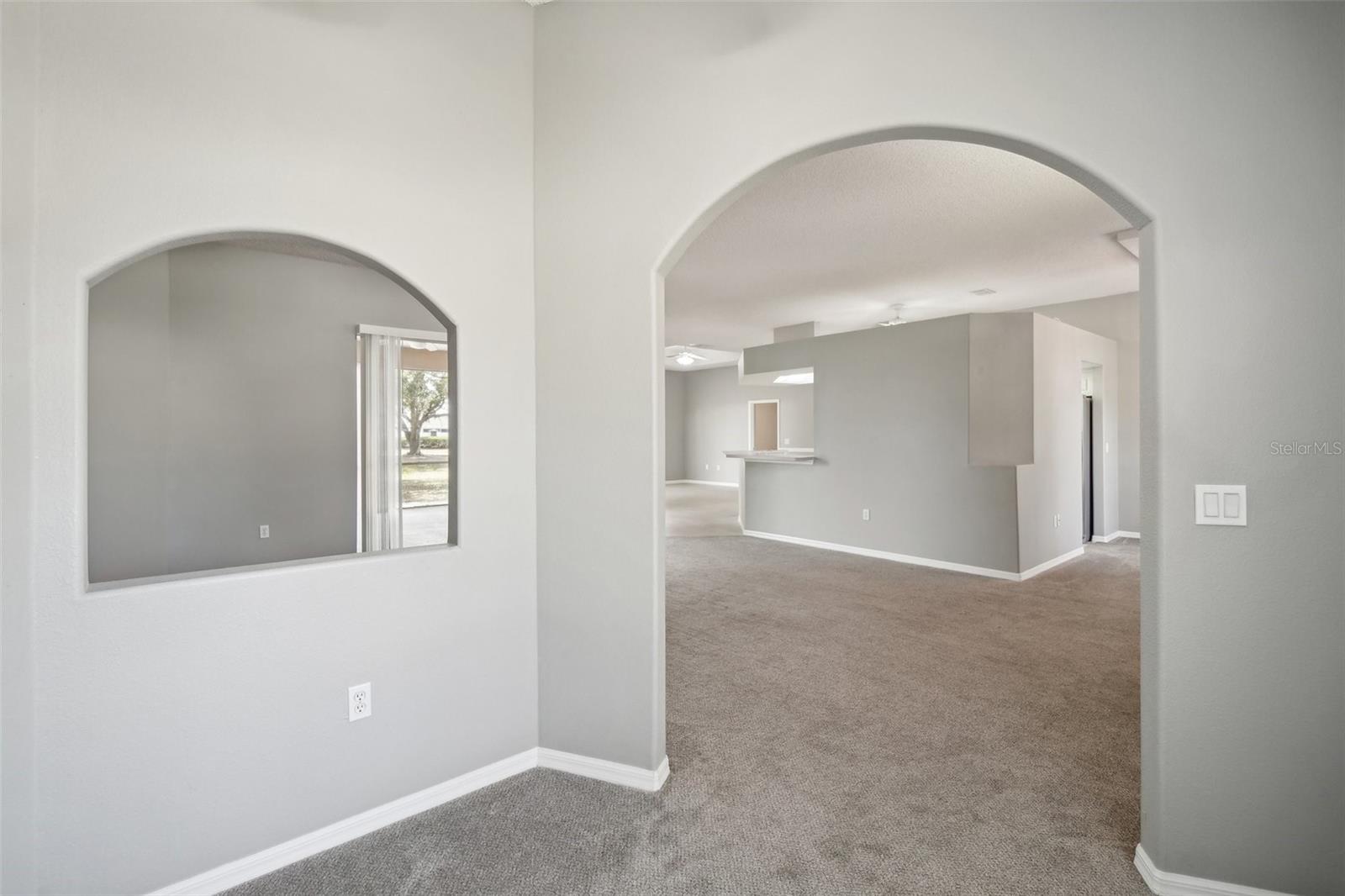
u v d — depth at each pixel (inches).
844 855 74.8
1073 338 256.8
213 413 186.2
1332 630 64.2
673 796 87.7
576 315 94.3
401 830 81.0
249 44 73.3
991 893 68.6
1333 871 64.7
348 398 210.4
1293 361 64.9
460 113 89.8
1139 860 72.7
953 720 110.6
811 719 111.5
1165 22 67.6
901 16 76.5
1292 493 65.1
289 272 199.3
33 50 61.4
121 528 169.6
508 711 94.3
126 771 66.1
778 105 82.5
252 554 192.7
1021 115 72.2
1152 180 68.5
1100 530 291.6
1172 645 69.1
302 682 76.4
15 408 60.3
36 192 61.7
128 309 170.6
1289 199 64.6
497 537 93.0
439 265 87.4
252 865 72.8
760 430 575.2
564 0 95.4
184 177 69.1
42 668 61.9
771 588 208.8
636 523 90.1
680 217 87.7
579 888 69.4
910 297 279.1
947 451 236.7
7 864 60.2
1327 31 63.4
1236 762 67.3
